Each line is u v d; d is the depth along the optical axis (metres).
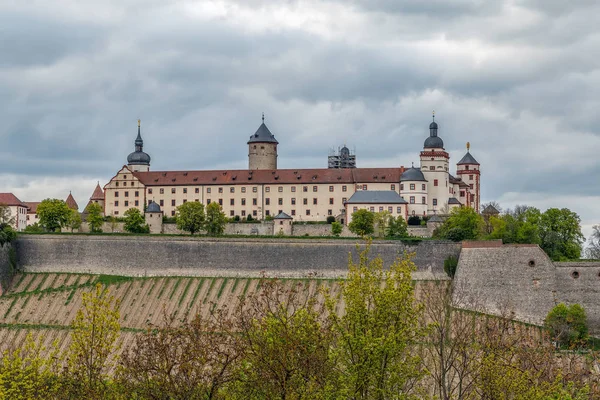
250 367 109.25
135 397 112.38
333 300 112.12
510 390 112.06
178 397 107.75
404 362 110.00
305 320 109.56
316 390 105.94
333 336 110.69
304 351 107.69
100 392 111.81
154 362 111.31
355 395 106.56
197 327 113.00
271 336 107.69
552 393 111.69
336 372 108.88
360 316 109.19
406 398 108.94
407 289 110.50
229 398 107.69
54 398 115.31
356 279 111.12
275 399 106.50
